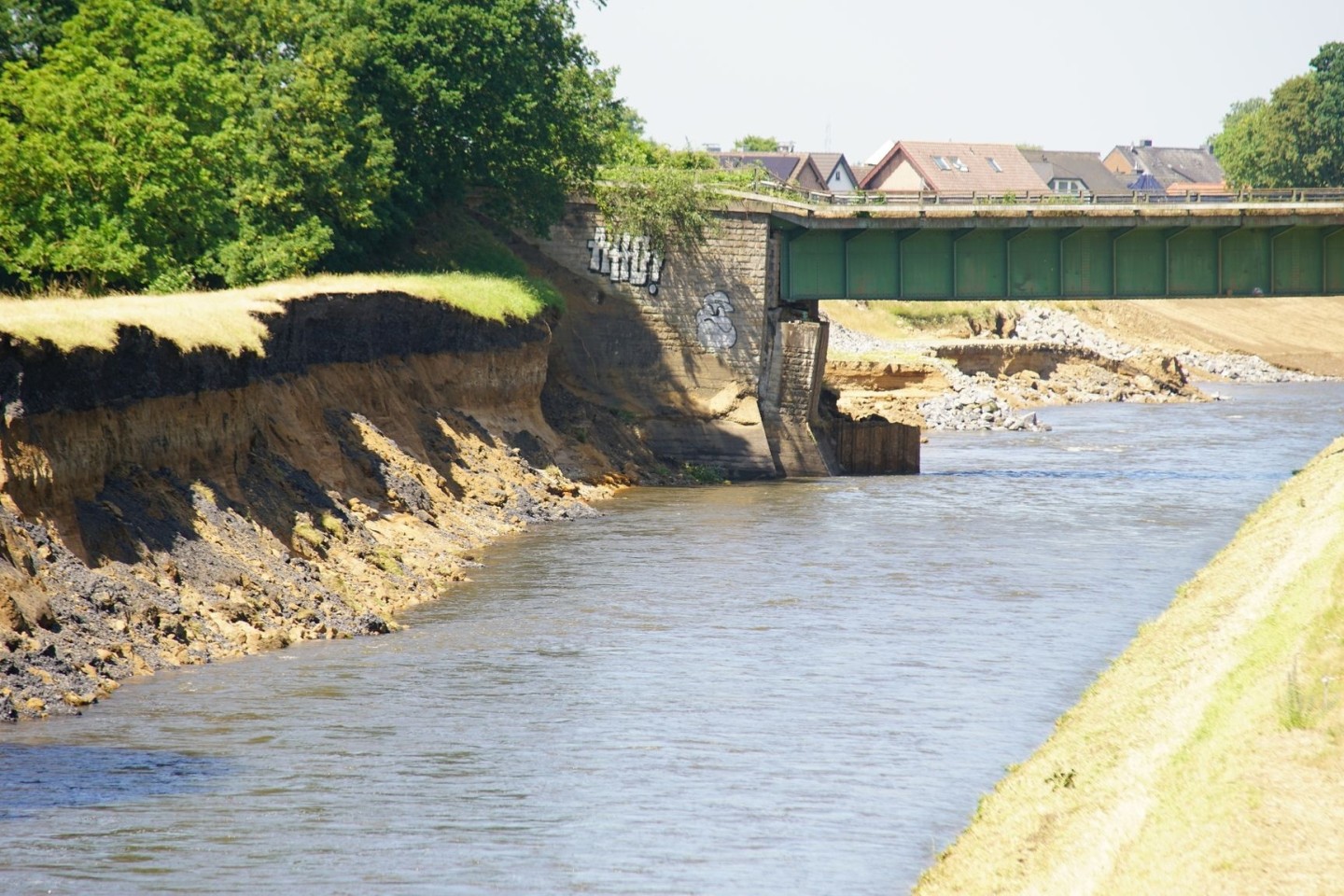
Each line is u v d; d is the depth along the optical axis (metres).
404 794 37.94
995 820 34.09
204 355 61.66
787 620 58.84
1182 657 41.00
